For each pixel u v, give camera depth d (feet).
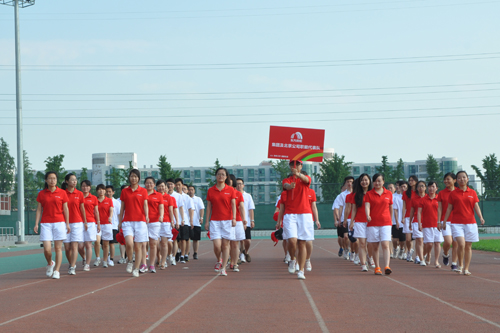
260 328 17.51
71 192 36.68
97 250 44.34
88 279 33.19
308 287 27.63
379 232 34.19
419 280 30.68
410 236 46.03
